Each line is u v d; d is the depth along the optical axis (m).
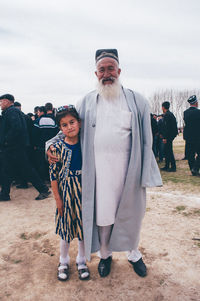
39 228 3.14
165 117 6.47
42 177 5.71
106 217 1.90
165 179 5.68
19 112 4.24
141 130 1.92
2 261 2.41
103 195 1.88
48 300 1.88
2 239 2.87
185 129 5.99
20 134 4.14
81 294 1.93
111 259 2.26
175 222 3.16
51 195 4.57
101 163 1.86
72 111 1.86
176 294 1.89
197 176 5.90
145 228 3.01
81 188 1.93
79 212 1.94
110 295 1.91
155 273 2.14
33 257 2.48
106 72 1.86
